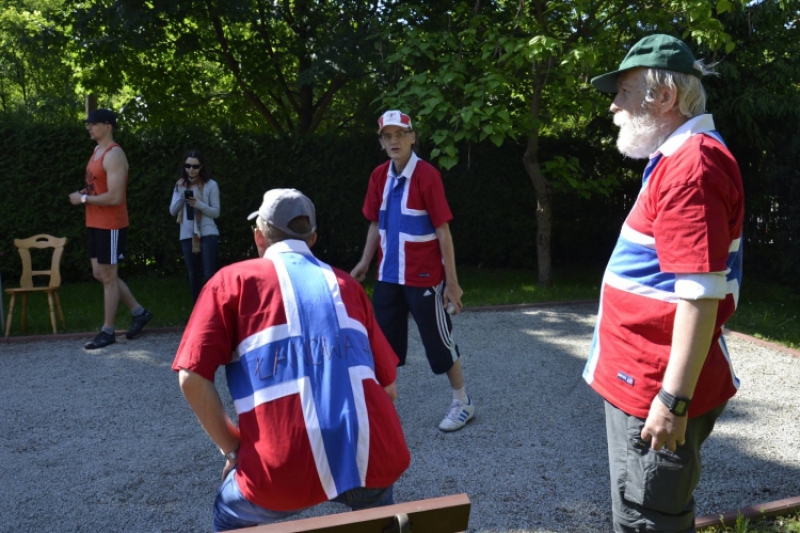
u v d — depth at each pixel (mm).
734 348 6562
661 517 2135
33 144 9664
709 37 8102
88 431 4453
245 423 1969
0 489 3635
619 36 9328
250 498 1952
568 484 3660
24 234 9797
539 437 4316
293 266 2123
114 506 3451
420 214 4094
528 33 8945
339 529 1609
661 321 2029
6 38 16719
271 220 2211
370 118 11344
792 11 9711
